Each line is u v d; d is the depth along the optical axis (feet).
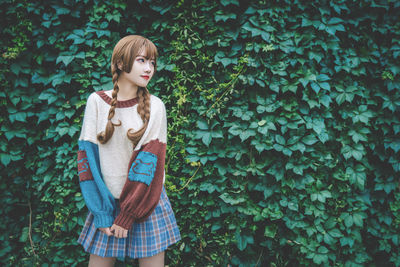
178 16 6.57
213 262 6.81
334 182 6.92
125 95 4.26
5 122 6.84
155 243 4.23
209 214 6.66
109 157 4.12
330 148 7.01
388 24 7.11
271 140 6.49
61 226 6.57
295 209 6.43
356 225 6.75
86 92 6.63
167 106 6.92
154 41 6.88
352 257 6.93
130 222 3.78
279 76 6.54
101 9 6.61
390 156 7.13
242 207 6.56
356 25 6.95
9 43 6.72
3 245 6.91
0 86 6.74
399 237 7.09
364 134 6.92
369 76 7.23
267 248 6.87
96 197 3.98
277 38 6.55
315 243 6.56
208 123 6.58
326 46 6.61
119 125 4.04
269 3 6.45
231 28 6.61
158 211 4.38
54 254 6.76
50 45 6.86
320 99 6.64
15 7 6.59
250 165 6.60
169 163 6.77
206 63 6.64
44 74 6.91
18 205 7.13
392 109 6.89
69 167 6.49
